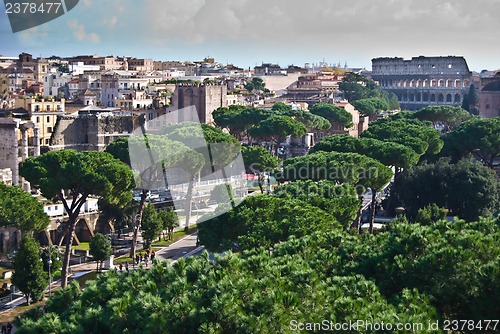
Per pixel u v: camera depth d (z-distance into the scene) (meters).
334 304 48.06
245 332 44.81
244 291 47.97
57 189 100.19
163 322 45.97
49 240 125.31
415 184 155.12
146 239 121.31
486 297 51.09
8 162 157.25
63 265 101.50
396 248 59.00
